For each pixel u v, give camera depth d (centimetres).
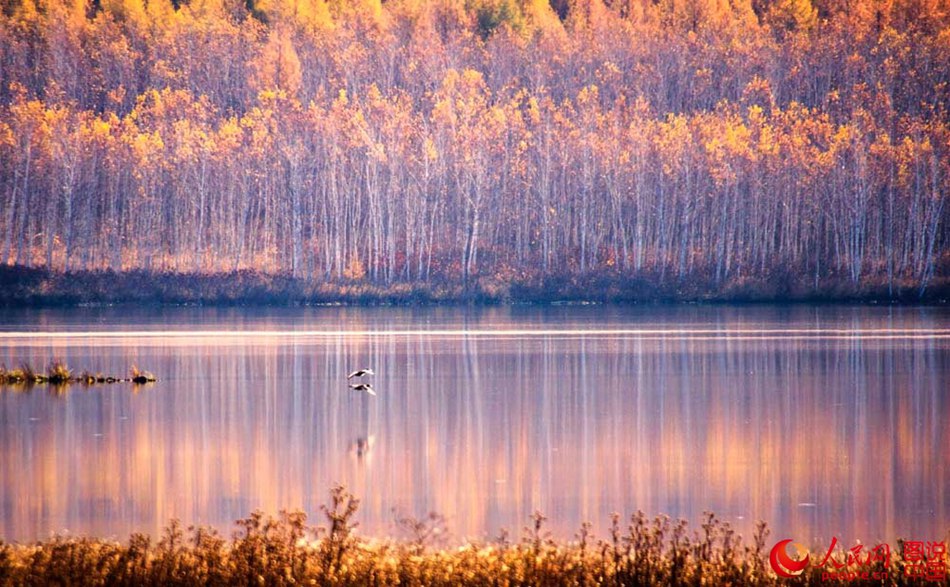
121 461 9094
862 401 12312
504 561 5303
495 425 10894
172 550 5356
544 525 7044
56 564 5150
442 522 7025
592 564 5303
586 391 13238
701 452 9494
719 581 5131
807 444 9819
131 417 11250
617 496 7888
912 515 7356
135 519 7206
